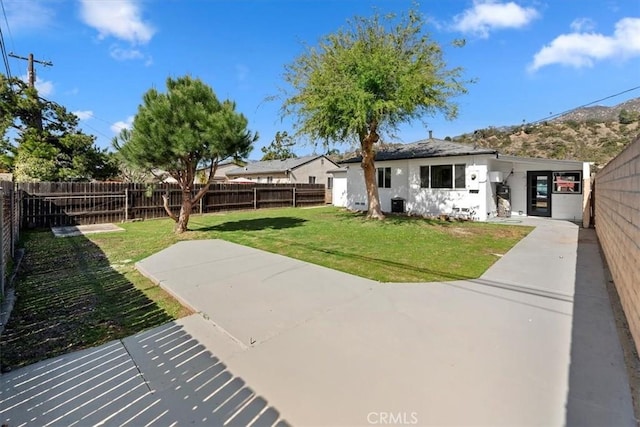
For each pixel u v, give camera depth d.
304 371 2.40
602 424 1.81
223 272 5.19
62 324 3.41
